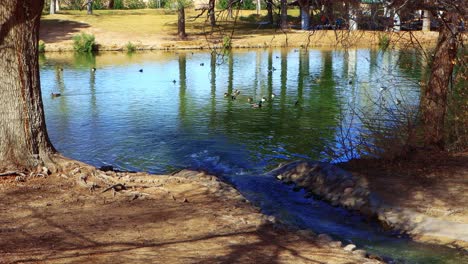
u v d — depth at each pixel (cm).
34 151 868
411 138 1111
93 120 1591
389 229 786
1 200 753
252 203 864
